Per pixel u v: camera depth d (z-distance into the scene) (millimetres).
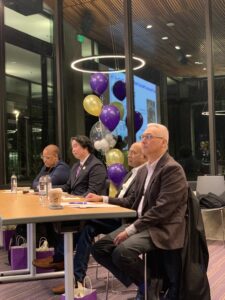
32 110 6098
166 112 5688
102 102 5215
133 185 3047
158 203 2396
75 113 6023
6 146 6039
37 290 3352
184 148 5453
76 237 3291
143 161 3291
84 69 6086
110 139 5043
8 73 6121
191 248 2328
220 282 3355
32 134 6055
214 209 4602
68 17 6168
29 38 6191
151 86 5781
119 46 5941
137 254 2365
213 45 5254
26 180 5984
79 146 3719
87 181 3643
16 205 2668
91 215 2148
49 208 2418
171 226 2348
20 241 4352
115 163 4762
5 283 3574
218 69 5340
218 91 5270
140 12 5762
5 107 6062
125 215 2211
